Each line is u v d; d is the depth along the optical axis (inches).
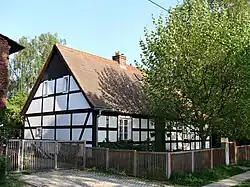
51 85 933.2
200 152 641.6
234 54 601.0
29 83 1662.2
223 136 741.9
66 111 864.3
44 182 500.4
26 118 1022.4
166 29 681.0
